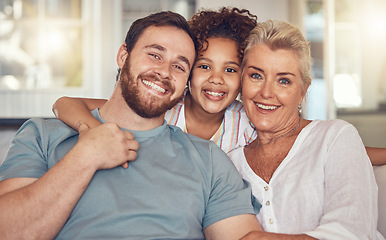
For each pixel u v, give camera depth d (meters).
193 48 1.53
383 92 5.86
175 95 1.48
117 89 1.49
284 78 1.47
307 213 1.33
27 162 1.33
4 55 7.69
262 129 1.52
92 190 1.31
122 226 1.29
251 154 1.60
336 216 1.22
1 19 7.62
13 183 1.27
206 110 1.82
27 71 7.78
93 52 7.81
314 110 6.19
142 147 1.44
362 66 5.96
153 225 1.31
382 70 5.86
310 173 1.37
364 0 5.91
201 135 1.97
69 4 7.72
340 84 6.05
